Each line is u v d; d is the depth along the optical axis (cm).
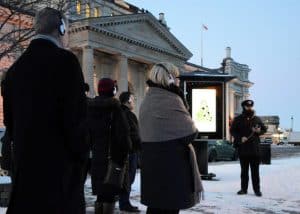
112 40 5150
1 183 844
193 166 493
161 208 482
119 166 632
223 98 1366
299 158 3584
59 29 359
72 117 335
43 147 332
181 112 494
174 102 495
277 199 1052
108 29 4981
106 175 627
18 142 335
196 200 497
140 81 6075
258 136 1113
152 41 5803
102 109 629
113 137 627
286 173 1773
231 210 885
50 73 337
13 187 335
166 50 6006
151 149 491
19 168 333
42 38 352
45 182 330
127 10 5691
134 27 5475
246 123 1111
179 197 481
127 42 5388
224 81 1359
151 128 493
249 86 9194
